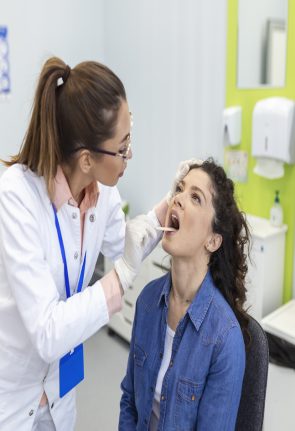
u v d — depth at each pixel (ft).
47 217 3.65
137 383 3.96
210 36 7.93
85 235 4.04
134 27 9.66
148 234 3.62
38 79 3.28
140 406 3.92
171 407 3.57
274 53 6.88
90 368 8.64
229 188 3.63
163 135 9.46
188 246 3.56
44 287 3.28
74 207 3.76
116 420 7.24
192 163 3.84
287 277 7.47
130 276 3.51
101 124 3.19
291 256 7.32
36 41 9.48
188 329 3.61
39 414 4.30
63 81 3.30
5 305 3.62
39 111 3.31
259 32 7.02
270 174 7.13
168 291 3.84
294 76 6.69
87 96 3.15
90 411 7.45
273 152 6.87
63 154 3.43
